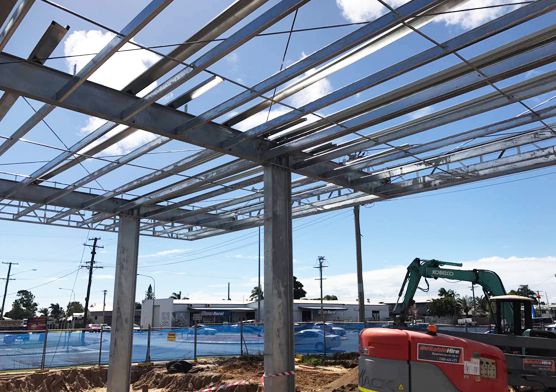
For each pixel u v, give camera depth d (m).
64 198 13.61
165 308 74.75
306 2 5.70
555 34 6.40
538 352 9.87
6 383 16.92
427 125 9.16
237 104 7.95
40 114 8.20
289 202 10.75
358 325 28.45
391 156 11.02
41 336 22.34
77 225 15.63
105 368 19.80
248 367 20.67
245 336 25.52
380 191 13.21
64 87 7.35
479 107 8.46
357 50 6.85
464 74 7.35
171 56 6.95
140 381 19.81
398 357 7.81
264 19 6.03
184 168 11.20
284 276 10.25
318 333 25.58
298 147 9.90
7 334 21.58
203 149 10.62
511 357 9.71
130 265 14.70
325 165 11.70
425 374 7.68
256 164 10.80
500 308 11.09
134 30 5.91
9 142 9.23
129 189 12.66
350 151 10.28
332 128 9.35
